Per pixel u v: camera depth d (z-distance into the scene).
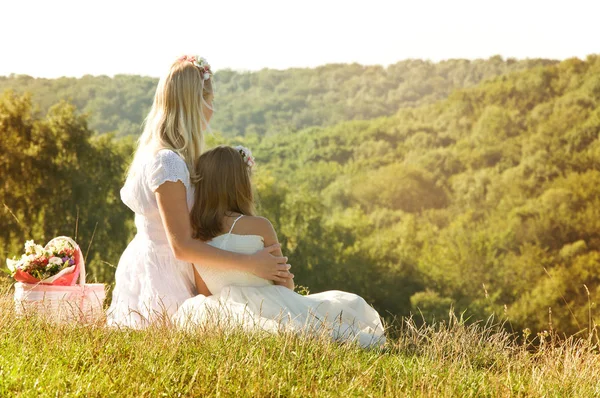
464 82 67.31
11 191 41.19
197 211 4.44
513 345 3.94
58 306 4.19
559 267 55.06
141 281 4.52
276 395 2.91
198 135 4.57
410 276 58.91
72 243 4.96
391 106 67.69
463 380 3.36
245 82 70.50
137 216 4.61
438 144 65.19
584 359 3.76
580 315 52.31
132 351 3.30
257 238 4.42
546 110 61.78
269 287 4.33
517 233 57.50
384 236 60.53
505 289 56.03
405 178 62.78
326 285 55.19
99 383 2.87
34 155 41.66
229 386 2.92
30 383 2.81
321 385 3.10
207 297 4.32
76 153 42.78
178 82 4.52
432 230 61.28
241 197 4.49
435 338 3.84
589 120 59.59
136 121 58.16
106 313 4.59
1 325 3.69
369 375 3.22
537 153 60.25
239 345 3.52
